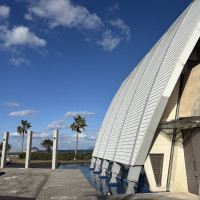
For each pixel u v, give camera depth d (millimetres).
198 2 17328
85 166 40406
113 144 23312
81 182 19797
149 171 15641
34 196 14273
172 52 16453
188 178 15016
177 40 16844
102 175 25250
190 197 12625
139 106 18797
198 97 14500
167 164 15914
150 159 15781
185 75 16344
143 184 18875
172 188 15258
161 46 22281
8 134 35094
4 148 34156
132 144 16797
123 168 22781
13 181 20594
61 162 47875
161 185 15664
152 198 12328
